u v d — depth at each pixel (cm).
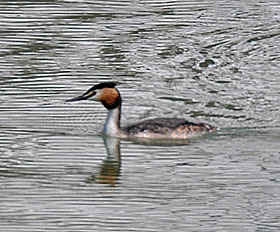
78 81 2095
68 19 2531
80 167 1631
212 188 1529
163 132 1811
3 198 1476
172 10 2648
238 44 2391
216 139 1795
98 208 1442
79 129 1836
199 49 2344
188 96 2022
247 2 2755
